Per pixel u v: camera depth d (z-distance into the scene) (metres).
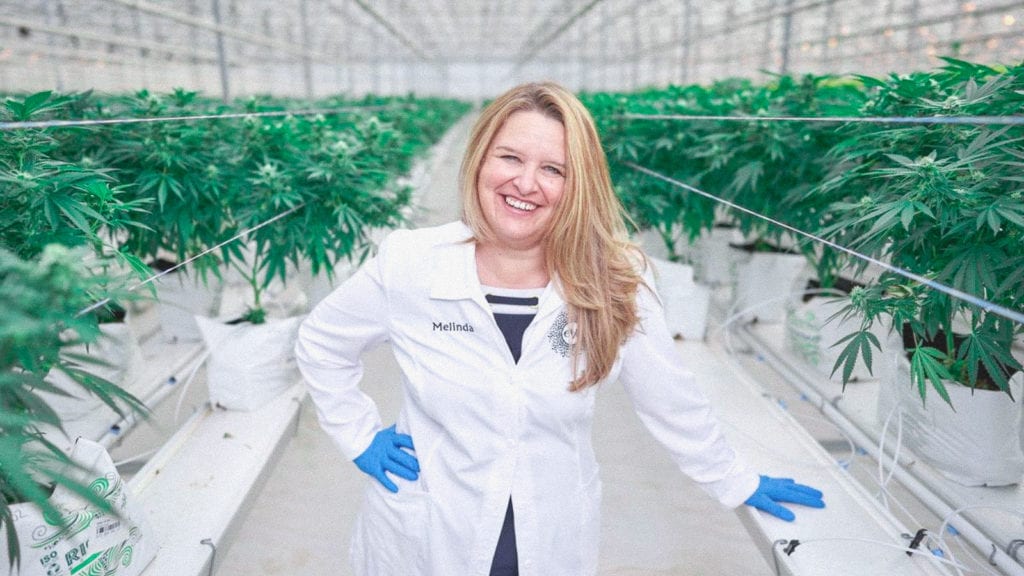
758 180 2.42
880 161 1.65
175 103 2.12
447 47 22.92
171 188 1.84
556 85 1.02
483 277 1.09
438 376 1.05
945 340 1.69
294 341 2.11
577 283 1.01
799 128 2.18
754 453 1.74
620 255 1.04
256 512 1.89
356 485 2.03
